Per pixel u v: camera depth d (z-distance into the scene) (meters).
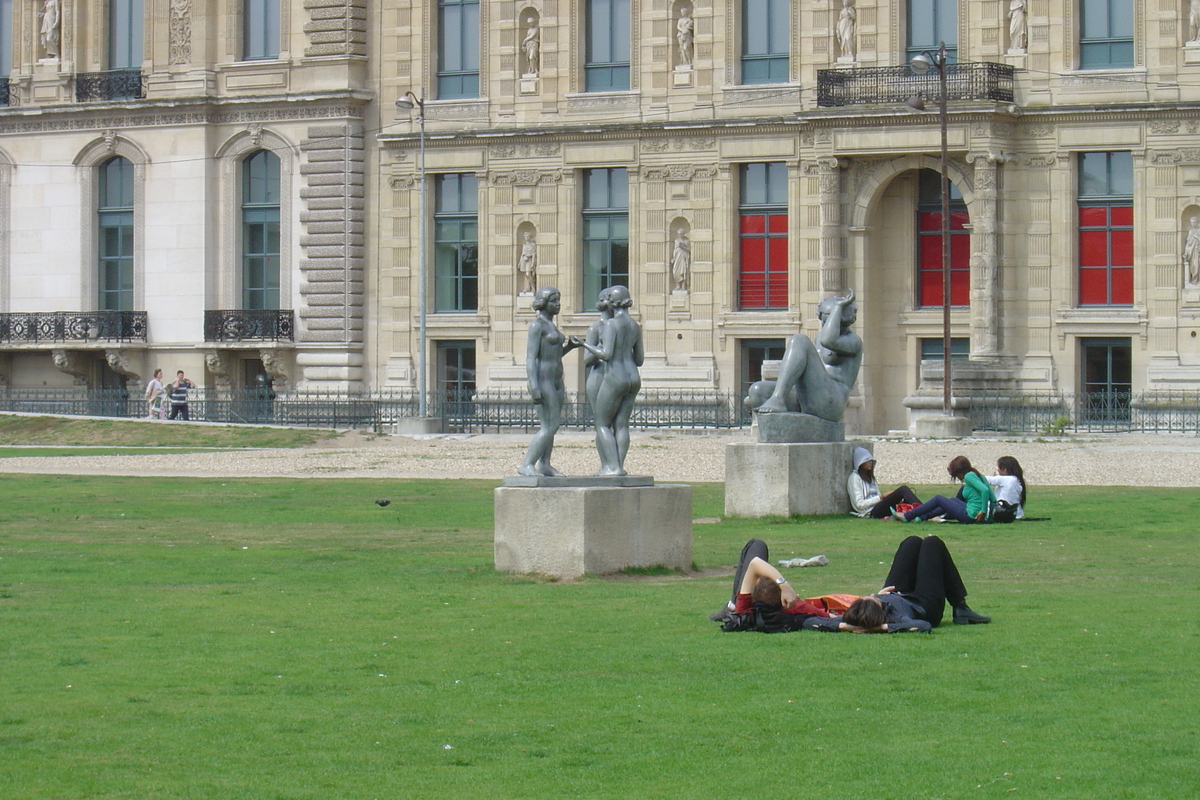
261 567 37.84
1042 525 44.59
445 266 102.06
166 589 34.47
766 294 95.19
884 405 93.38
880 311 93.31
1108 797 19.36
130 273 109.12
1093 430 86.38
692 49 96.12
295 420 102.00
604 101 97.50
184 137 106.12
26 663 26.72
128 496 56.25
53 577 36.34
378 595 33.41
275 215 105.38
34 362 110.44
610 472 36.12
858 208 91.50
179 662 26.77
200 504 53.19
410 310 102.06
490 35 100.12
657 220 96.56
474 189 101.25
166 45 106.88
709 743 21.80
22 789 20.11
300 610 31.62
